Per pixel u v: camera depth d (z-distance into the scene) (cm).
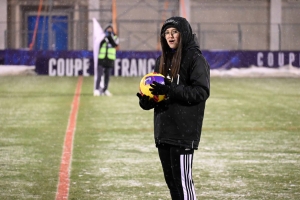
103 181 1738
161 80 1161
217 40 8688
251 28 8688
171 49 1199
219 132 2744
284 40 8675
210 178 1784
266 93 4881
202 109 1175
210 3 8625
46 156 2128
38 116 3306
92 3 8456
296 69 7162
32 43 7856
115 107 3794
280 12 8650
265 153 2209
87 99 4303
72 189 1634
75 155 2152
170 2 8581
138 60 7100
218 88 5462
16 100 4203
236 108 3747
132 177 1795
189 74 1166
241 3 8625
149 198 1538
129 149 2284
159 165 1980
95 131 2756
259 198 1535
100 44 4525
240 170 1903
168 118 1165
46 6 8456
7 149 2269
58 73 7100
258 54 7150
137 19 8594
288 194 1580
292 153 2212
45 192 1598
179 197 1209
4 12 8331
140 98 1201
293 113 3484
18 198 1532
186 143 1159
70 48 8481
